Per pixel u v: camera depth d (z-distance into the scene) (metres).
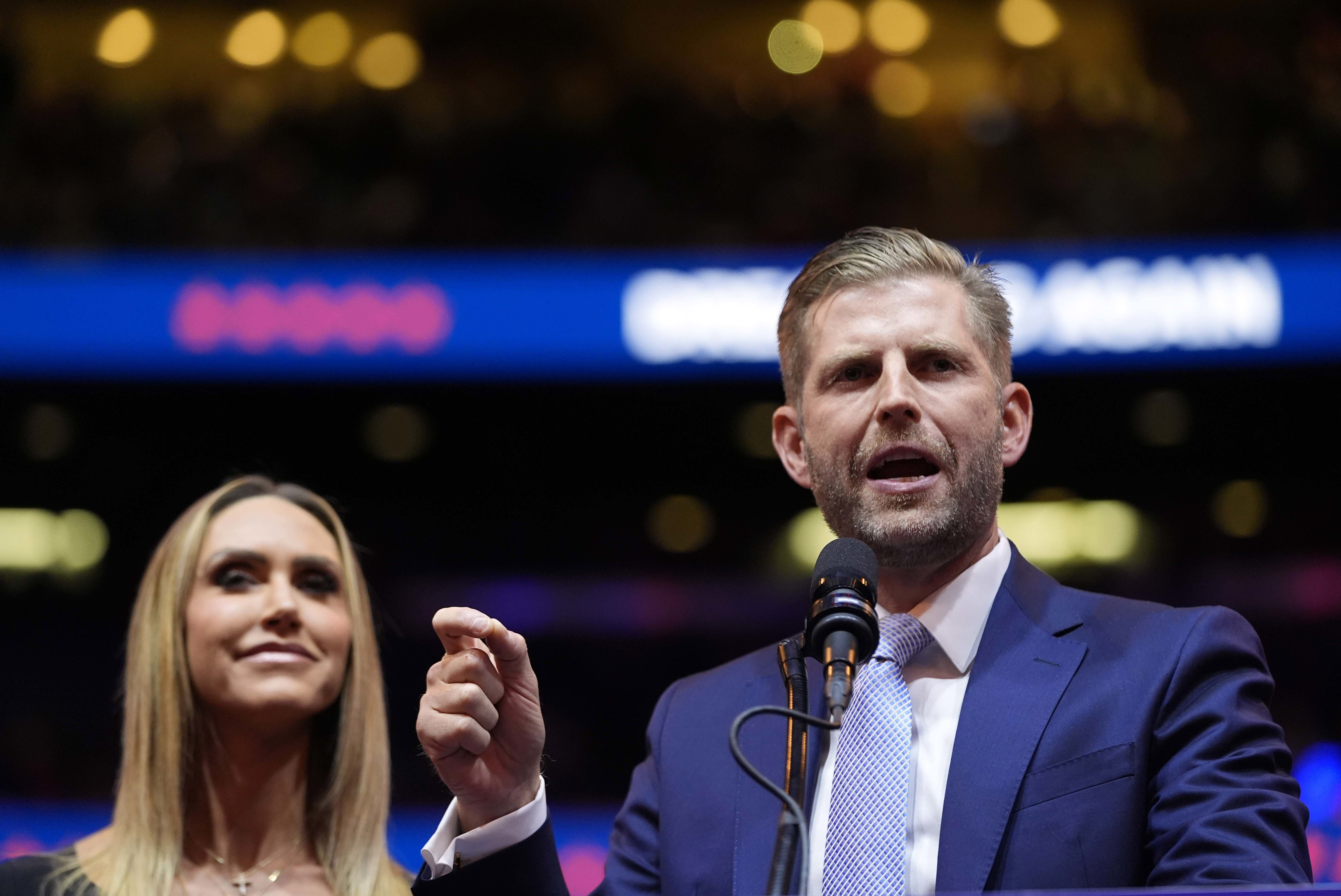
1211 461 26.03
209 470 27.67
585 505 28.66
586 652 26.81
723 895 3.96
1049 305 18.80
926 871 3.73
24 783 23.44
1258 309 18.30
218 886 5.27
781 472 28.16
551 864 3.91
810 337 4.33
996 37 27.64
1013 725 3.87
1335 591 25.14
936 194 23.27
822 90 26.00
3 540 27.14
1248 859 3.33
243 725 5.47
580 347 19.69
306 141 23.58
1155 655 3.92
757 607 27.02
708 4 28.39
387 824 5.83
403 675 26.22
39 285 19.77
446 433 27.23
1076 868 3.61
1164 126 22.81
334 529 5.97
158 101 25.52
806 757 3.42
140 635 5.60
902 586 4.25
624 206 23.06
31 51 27.66
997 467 4.19
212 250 22.38
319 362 19.80
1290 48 25.08
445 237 22.83
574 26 28.23
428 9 28.30
